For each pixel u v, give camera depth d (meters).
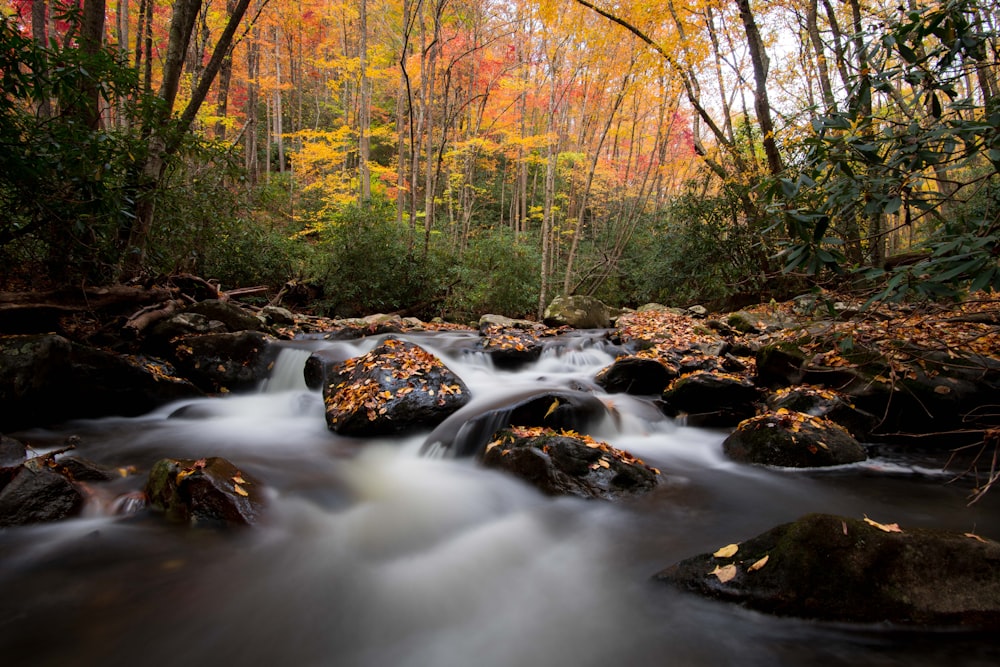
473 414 4.84
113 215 4.98
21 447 3.74
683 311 13.63
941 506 3.68
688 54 10.47
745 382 5.81
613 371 6.89
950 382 4.78
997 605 2.13
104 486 3.58
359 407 5.05
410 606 2.63
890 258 7.38
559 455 3.93
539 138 15.06
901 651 2.10
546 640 2.38
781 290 11.64
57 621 2.36
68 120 4.83
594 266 16.73
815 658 2.12
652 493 3.88
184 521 3.14
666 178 21.16
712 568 2.55
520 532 3.39
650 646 2.29
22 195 4.41
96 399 5.17
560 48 13.94
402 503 3.78
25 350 4.50
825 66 10.12
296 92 29.11
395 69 18.64
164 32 16.19
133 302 6.74
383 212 13.05
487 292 14.09
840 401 5.05
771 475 4.31
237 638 2.35
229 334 6.91
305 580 2.80
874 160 2.33
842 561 2.30
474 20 17.25
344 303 12.67
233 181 7.38
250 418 5.70
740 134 11.85
